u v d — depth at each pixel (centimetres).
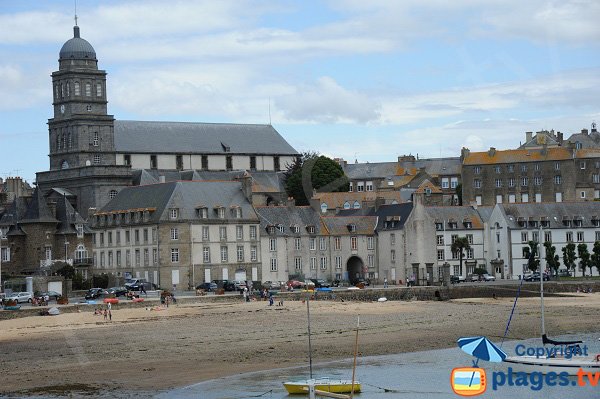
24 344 13988
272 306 18988
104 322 16412
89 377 11425
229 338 14338
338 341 13950
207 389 10712
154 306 19138
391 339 14100
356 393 10562
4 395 10500
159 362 12388
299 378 11219
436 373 11450
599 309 17825
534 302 19700
